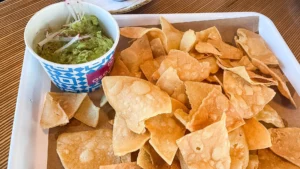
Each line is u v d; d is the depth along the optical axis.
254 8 0.35
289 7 0.36
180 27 0.32
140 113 0.22
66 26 0.27
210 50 0.27
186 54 0.26
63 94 0.26
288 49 0.30
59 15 0.27
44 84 0.27
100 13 0.27
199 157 0.22
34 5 0.33
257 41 0.30
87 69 0.25
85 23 0.27
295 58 0.30
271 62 0.29
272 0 0.36
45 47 0.26
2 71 0.28
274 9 0.35
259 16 0.32
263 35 0.32
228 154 0.21
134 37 0.28
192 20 0.32
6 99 0.27
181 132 0.23
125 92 0.24
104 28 0.28
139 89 0.23
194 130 0.22
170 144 0.22
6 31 0.31
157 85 0.25
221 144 0.22
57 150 0.24
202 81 0.27
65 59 0.25
